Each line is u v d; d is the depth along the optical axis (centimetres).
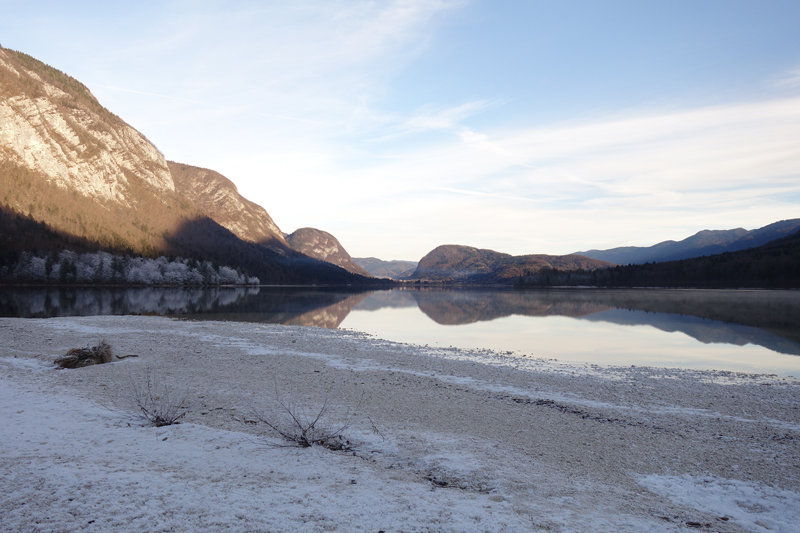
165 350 2344
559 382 1927
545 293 14075
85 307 5812
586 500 744
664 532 627
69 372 1719
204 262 16012
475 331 4116
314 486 697
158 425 1034
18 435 877
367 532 538
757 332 4138
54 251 12362
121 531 500
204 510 570
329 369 1980
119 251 15225
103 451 811
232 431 1024
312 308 6750
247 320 4534
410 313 6291
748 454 1078
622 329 4362
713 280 16138
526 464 925
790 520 735
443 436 1092
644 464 986
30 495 584
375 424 1167
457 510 632
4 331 2905
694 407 1562
